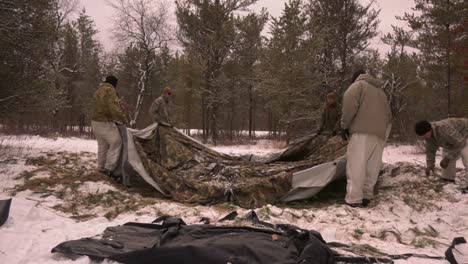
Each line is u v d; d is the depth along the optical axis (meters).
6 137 11.71
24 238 3.78
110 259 3.26
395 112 14.31
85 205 5.25
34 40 9.46
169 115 9.97
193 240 3.60
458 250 3.78
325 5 16.48
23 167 6.94
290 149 7.26
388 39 16.61
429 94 17.27
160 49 24.66
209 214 4.87
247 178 6.00
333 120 7.32
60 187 5.77
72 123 29.38
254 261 3.15
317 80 16.00
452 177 6.21
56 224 4.35
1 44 8.86
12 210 4.61
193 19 19.72
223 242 3.41
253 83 17.58
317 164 6.22
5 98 9.14
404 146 15.02
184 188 5.90
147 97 28.98
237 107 26.33
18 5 8.83
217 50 20.20
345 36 16.38
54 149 10.12
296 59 15.68
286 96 15.98
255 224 4.38
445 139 5.81
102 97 6.53
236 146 18.20
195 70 21.41
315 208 5.39
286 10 16.11
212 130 20.58
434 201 5.38
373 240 4.15
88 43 30.25
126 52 27.12
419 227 4.50
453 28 13.13
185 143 7.14
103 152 6.81
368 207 5.44
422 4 14.53
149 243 3.60
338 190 6.43
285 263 3.09
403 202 5.37
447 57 13.73
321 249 3.24
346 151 6.18
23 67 9.73
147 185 6.60
